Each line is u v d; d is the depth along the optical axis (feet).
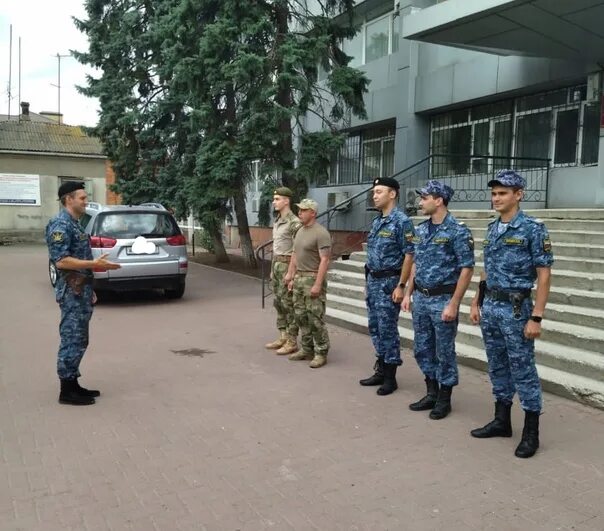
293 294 21.13
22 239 86.43
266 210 43.75
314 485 12.08
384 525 10.54
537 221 13.06
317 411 16.42
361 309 28.14
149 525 10.61
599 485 11.89
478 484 12.01
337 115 43.57
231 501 11.46
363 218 54.29
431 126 50.49
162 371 20.48
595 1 26.40
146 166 54.44
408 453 13.57
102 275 32.14
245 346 24.12
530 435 13.35
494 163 44.11
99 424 15.51
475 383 18.57
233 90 39.09
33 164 86.38
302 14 41.60
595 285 21.79
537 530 10.30
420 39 33.88
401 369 20.48
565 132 39.06
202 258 60.90
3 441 14.39
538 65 38.75
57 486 12.09
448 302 15.24
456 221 15.17
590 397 16.10
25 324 28.60
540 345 19.17
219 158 39.93
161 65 48.24
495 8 28.14
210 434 14.82
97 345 24.30
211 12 39.68
